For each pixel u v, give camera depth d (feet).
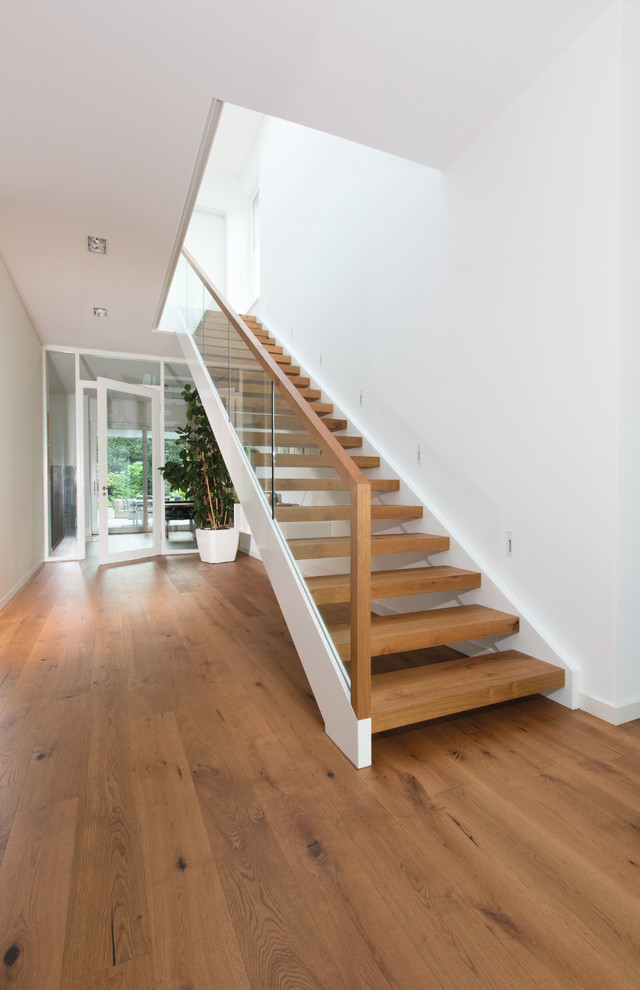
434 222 10.23
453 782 5.42
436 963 3.35
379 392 12.41
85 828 4.66
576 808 4.99
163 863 4.24
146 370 21.85
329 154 15.31
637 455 6.82
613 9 6.47
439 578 8.44
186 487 20.25
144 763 5.78
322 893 3.93
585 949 3.46
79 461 20.31
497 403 8.65
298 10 6.08
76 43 6.43
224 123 23.94
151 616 12.03
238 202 28.40
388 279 12.01
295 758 5.90
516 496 8.29
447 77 7.47
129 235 11.24
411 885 4.01
